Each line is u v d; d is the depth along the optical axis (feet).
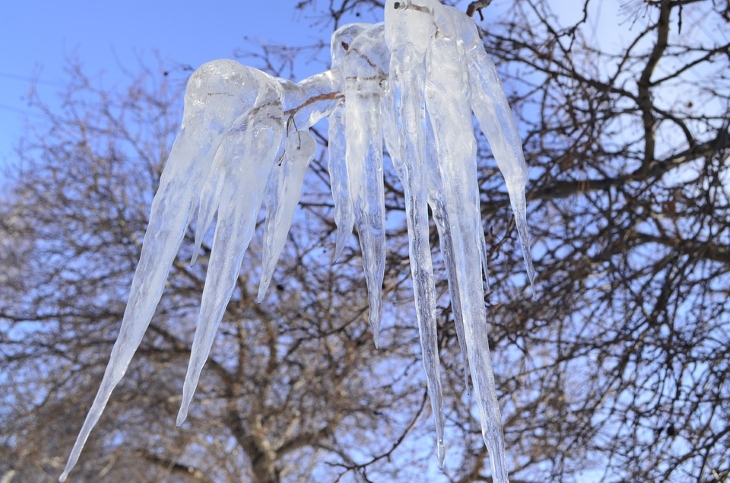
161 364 46.01
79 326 45.24
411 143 11.10
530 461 25.22
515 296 25.66
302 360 36.88
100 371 45.11
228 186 11.82
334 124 13.91
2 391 44.21
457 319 12.17
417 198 10.93
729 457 20.86
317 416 39.60
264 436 43.57
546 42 23.72
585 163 26.02
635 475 21.38
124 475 50.29
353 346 29.76
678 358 23.07
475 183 11.18
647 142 25.61
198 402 45.19
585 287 25.70
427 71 11.62
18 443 43.27
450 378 26.25
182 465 47.52
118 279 46.50
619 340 23.24
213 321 11.18
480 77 12.89
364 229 12.28
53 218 46.34
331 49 13.80
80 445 9.92
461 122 11.40
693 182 23.57
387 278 26.68
